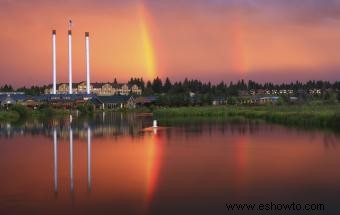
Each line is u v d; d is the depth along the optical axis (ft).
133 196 105.91
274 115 363.35
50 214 92.89
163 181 121.60
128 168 142.00
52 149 191.42
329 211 92.32
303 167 138.92
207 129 278.87
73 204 99.86
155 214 92.02
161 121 369.50
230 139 219.61
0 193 110.22
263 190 110.01
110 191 111.14
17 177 129.70
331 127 268.62
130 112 608.60
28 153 179.42
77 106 621.72
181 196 105.40
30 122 382.22
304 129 260.83
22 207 97.86
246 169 137.08
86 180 124.57
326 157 157.69
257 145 193.88
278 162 148.97
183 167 142.20
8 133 271.08
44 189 114.21
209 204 98.22
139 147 194.08
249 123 322.34
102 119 424.05
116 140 224.94
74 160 159.94
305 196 103.76
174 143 206.90
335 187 111.96
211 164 147.02
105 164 150.30
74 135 255.29
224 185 115.85
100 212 93.86
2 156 171.32
